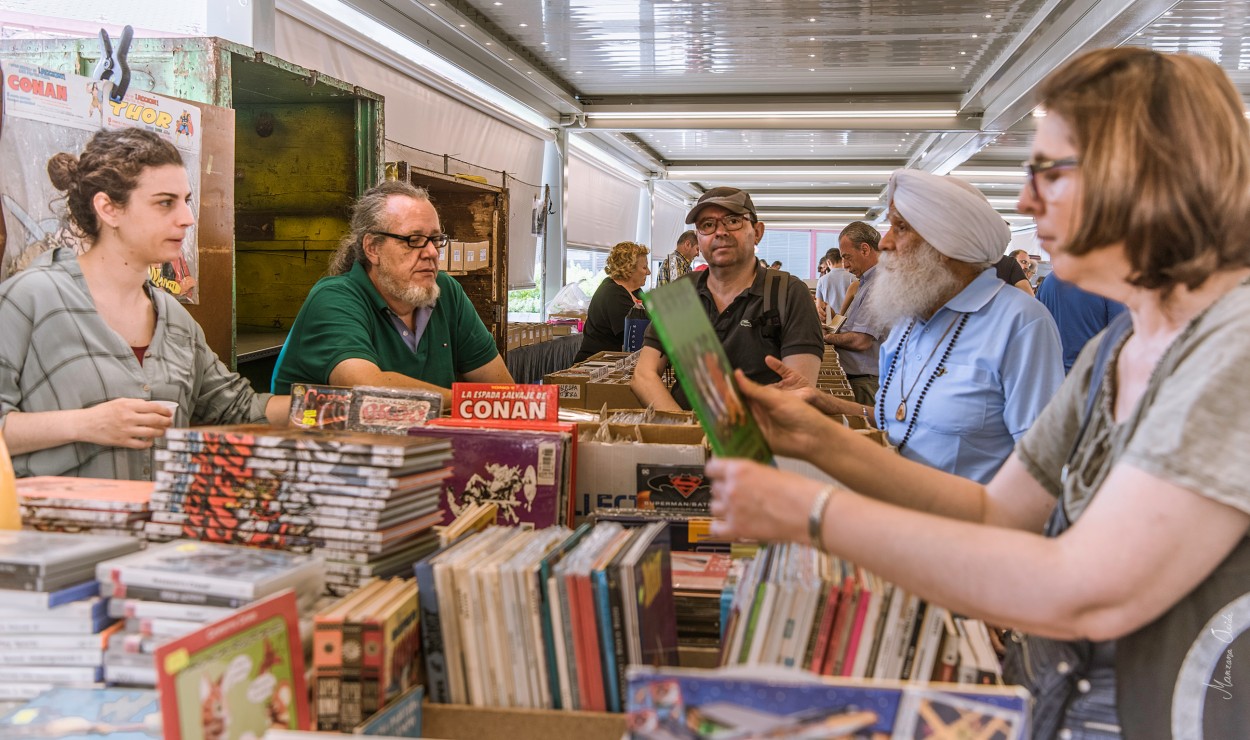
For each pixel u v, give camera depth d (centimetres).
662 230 2175
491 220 601
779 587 134
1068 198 116
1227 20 776
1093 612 103
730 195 357
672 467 218
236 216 481
